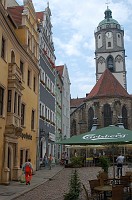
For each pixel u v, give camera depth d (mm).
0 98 21547
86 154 58469
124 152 53875
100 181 13578
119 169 26891
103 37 96000
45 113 39250
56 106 49031
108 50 94938
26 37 29812
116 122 69812
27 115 29312
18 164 25531
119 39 95625
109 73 79562
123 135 12539
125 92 75562
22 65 28250
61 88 55562
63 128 57000
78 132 74000
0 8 20719
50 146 42656
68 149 60562
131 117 71188
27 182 20828
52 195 16109
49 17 43906
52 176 27016
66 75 62312
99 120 70938
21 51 27344
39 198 15094
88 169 38688
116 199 10477
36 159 32906
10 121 22250
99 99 71812
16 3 39062
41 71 36906
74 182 11164
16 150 24234
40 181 22859
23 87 25500
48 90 41625
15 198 14961
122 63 93875
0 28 21344
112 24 96000
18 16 31719
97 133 13125
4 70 22203
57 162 48281
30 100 30656
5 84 22312
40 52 36250
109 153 57188
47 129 40500
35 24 34125
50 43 44625
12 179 23203
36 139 33062
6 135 21906
